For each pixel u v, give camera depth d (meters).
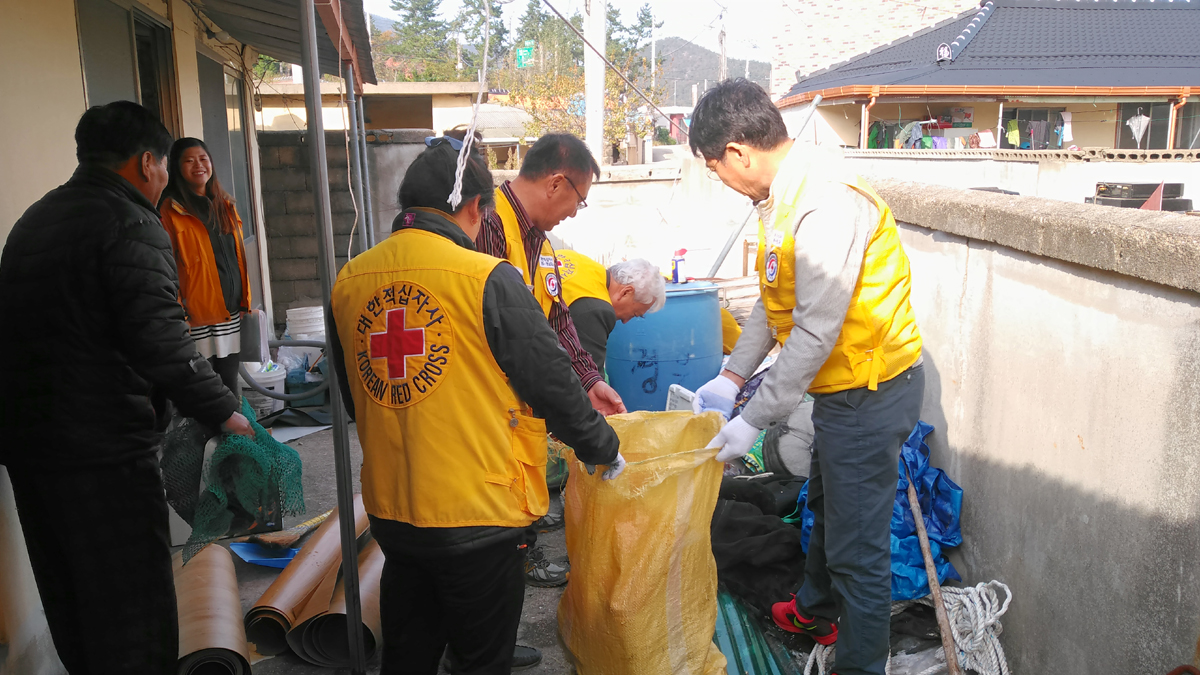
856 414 2.22
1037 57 22.61
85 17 3.30
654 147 31.00
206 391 2.11
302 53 2.13
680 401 3.22
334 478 4.12
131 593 2.03
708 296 4.45
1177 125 21.89
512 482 1.80
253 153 7.37
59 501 1.93
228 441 2.71
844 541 2.25
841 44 28.97
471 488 1.74
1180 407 1.77
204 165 3.68
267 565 3.20
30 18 2.60
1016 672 2.50
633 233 12.30
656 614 2.22
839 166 2.16
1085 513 2.13
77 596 1.99
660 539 2.16
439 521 1.74
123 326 1.94
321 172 2.17
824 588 2.50
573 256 3.17
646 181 12.27
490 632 1.89
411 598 1.95
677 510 2.17
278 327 7.93
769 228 2.22
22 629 2.34
